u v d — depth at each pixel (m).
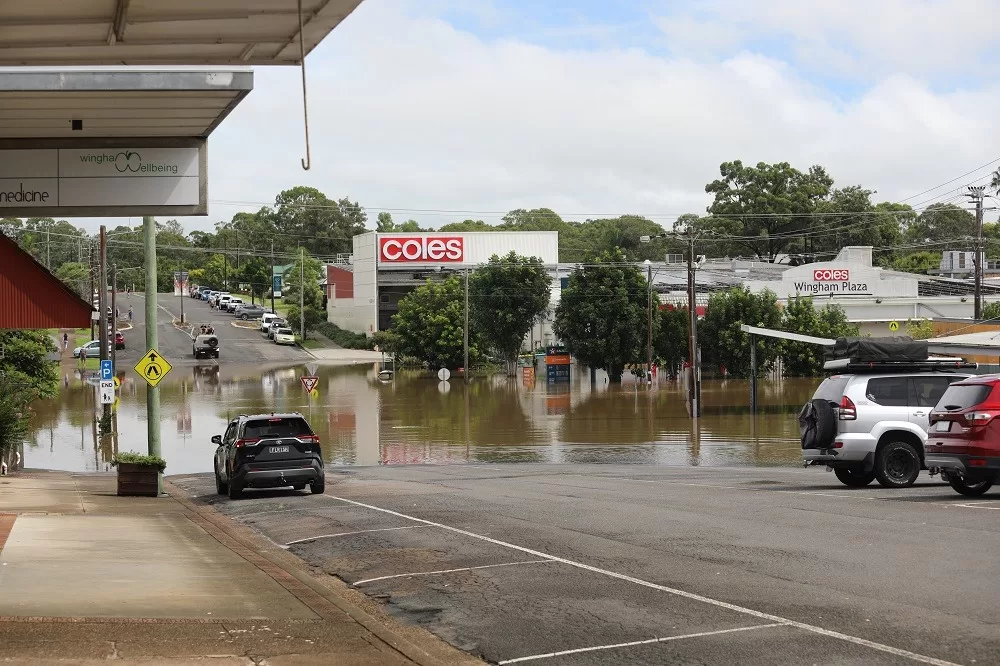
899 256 141.38
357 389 69.31
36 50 9.85
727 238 134.88
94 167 13.50
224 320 128.88
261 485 21.00
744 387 72.81
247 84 11.62
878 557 10.72
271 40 9.52
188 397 59.84
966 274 101.50
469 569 11.27
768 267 100.56
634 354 79.88
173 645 7.86
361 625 8.83
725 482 21.42
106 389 37.66
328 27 9.20
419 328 93.00
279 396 61.41
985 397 15.73
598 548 12.13
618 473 25.80
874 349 19.59
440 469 28.59
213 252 191.25
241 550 13.63
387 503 18.45
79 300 15.42
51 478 27.44
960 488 17.03
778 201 138.00
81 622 8.45
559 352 81.12
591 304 79.00
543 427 45.31
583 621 8.62
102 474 29.89
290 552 13.97
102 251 47.09
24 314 15.24
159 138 13.61
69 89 11.38
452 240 111.44
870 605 8.59
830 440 19.06
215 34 9.34
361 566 12.12
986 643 7.32
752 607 8.73
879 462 18.78
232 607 9.51
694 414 49.78
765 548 11.57
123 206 13.56
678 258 136.88
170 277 184.88
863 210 141.12
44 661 7.18
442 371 71.31
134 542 14.05
